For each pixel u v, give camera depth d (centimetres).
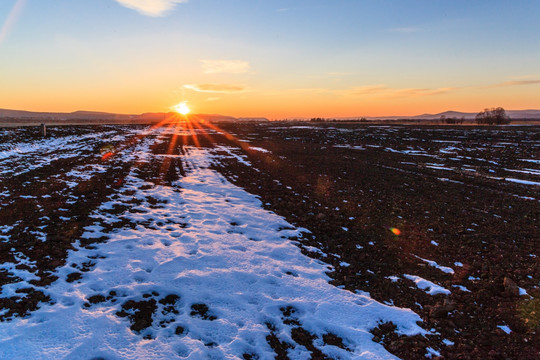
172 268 624
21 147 1975
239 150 2941
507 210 1194
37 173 1305
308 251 784
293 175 1783
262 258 717
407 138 3938
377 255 776
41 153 1866
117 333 423
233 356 410
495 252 800
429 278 670
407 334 486
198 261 667
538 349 450
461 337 482
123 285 548
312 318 509
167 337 433
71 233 736
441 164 2320
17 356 363
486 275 680
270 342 447
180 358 395
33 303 470
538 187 1612
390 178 1780
